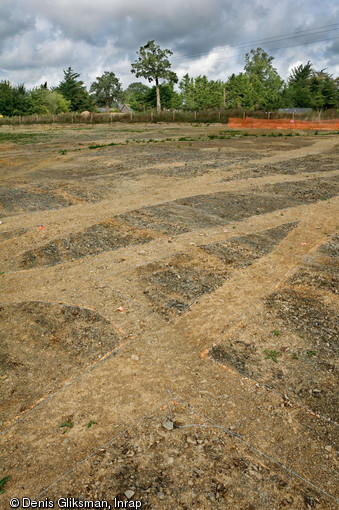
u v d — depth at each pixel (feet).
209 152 58.13
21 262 23.65
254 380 13.47
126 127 118.11
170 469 10.37
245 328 16.30
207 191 36.81
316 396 12.65
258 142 68.64
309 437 11.18
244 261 22.31
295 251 23.18
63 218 30.91
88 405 12.64
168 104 200.85
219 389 13.12
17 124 130.31
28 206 34.68
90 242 25.94
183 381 13.53
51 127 124.26
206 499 9.57
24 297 19.51
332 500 9.47
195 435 11.38
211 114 131.54
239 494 9.67
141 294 19.21
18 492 9.87
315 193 34.42
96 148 66.74
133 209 32.30
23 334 16.61
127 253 24.03
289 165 46.88
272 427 11.57
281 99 173.68
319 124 106.52
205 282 20.16
